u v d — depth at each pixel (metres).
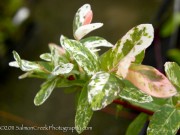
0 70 1.14
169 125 0.25
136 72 0.24
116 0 1.45
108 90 0.22
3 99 1.06
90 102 0.21
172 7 0.77
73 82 0.29
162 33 0.76
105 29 1.29
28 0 1.42
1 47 1.20
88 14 0.29
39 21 1.39
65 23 1.39
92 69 0.24
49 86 0.28
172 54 0.71
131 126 0.35
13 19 1.30
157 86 0.23
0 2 1.29
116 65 0.24
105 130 0.86
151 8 1.37
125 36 0.23
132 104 0.33
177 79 0.25
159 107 0.28
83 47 0.25
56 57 0.28
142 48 0.23
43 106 1.00
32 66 0.28
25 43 1.30
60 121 0.94
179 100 0.26
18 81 1.12
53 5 1.49
